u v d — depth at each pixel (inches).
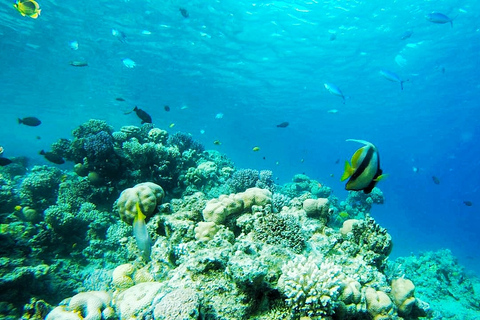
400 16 749.9
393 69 1090.1
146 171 342.0
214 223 174.9
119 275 175.8
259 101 1563.7
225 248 139.9
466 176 4756.4
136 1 685.9
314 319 112.7
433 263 496.4
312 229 200.8
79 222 296.0
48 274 239.8
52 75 1171.3
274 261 136.4
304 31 831.1
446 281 474.3
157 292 130.5
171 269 158.7
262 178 400.5
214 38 870.4
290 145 3764.8
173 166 368.5
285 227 167.0
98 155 316.5
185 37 862.5
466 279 483.5
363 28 810.2
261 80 1229.7
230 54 979.3
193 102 1610.5
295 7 722.8
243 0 695.7
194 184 374.9
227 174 452.4
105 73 1141.7
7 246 235.1
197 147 508.4
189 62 1042.1
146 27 800.9
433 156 3823.8
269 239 162.9
